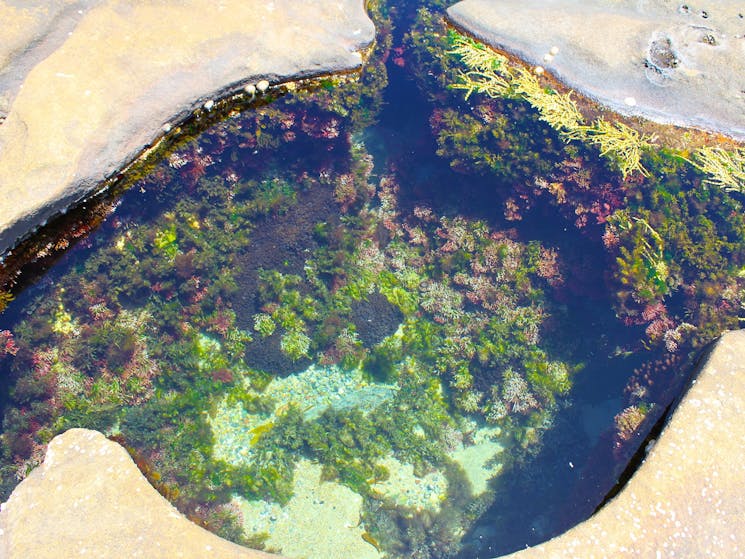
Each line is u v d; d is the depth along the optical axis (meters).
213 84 0.95
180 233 1.06
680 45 1.04
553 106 1.04
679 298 1.02
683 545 0.73
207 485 0.96
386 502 1.02
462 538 1.02
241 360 1.08
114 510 0.72
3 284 0.90
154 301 1.05
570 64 1.05
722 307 0.98
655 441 0.79
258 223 1.11
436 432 1.10
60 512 0.72
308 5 1.02
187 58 0.95
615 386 1.06
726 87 1.03
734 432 0.78
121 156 0.91
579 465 1.04
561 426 1.09
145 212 1.02
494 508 1.04
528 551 0.72
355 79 1.06
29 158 0.85
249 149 1.06
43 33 0.90
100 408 0.96
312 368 1.11
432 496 1.05
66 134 0.87
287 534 0.95
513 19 1.09
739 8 1.08
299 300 1.12
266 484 0.98
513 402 1.11
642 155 1.01
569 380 1.10
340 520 0.98
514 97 1.07
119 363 1.00
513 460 1.08
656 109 1.03
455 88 1.12
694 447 0.77
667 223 1.02
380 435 1.08
